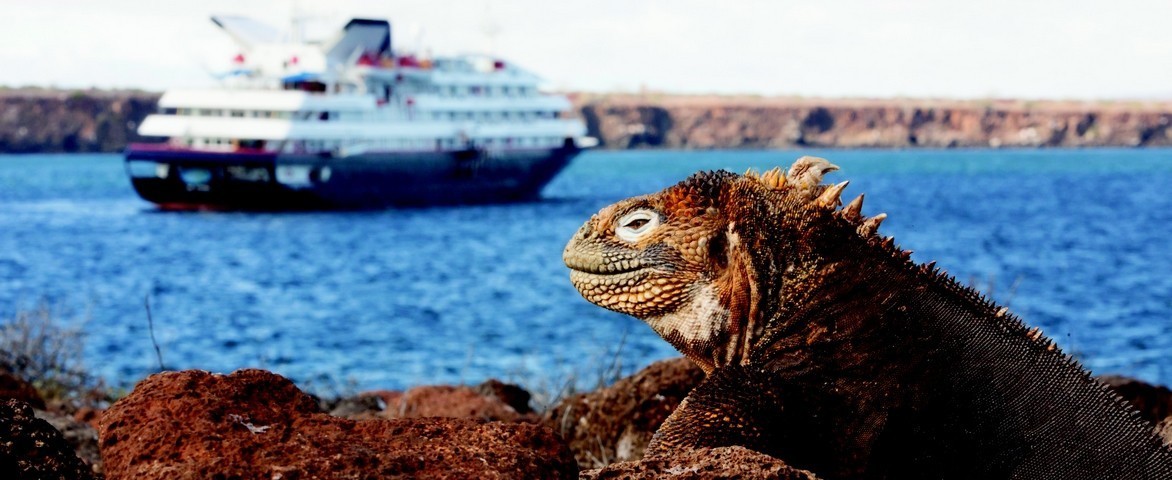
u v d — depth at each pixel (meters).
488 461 3.08
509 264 57.16
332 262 59.12
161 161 84.81
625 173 154.00
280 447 3.12
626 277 4.33
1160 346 29.08
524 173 98.81
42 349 15.72
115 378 25.03
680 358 7.60
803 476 3.27
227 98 86.50
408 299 43.94
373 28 90.94
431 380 25.91
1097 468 3.64
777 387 3.86
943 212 85.00
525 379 14.40
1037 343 3.87
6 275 52.50
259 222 81.12
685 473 3.25
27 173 146.62
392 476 2.96
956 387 3.75
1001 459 3.68
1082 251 57.66
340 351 31.64
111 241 69.56
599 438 7.55
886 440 3.73
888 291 3.89
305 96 85.12
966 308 3.90
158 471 3.05
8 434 3.59
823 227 4.02
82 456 7.26
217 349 32.41
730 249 4.16
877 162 182.12
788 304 3.99
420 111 92.69
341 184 86.38
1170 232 69.31
